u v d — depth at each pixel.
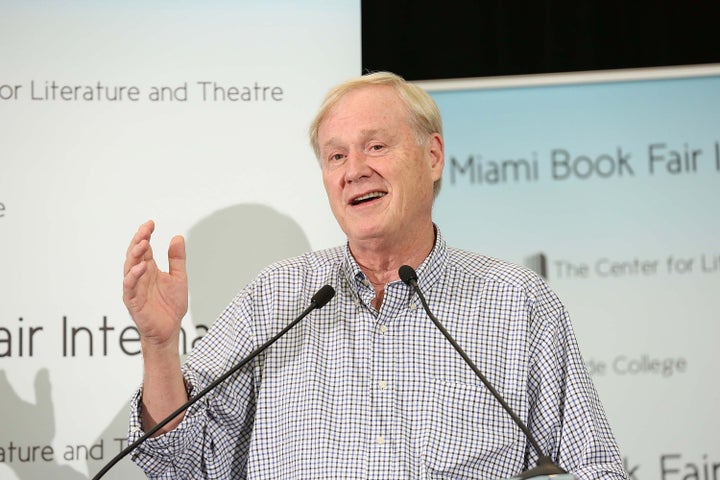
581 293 5.68
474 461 3.97
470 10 6.13
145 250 3.74
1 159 4.96
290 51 5.15
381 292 4.34
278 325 4.28
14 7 5.04
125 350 4.95
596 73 5.77
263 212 5.08
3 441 4.88
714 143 5.71
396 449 3.97
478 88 5.82
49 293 4.93
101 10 5.08
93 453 4.91
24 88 5.00
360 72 5.16
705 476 5.51
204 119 5.09
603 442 4.07
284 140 5.12
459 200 5.79
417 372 4.10
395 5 6.15
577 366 4.21
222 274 5.05
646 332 5.62
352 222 4.18
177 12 5.12
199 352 4.29
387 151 4.21
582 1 6.14
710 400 5.56
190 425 3.94
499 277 4.32
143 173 5.04
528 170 5.78
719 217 5.67
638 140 5.74
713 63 5.91
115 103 5.05
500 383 4.10
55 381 4.91
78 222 4.98
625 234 5.69
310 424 4.05
